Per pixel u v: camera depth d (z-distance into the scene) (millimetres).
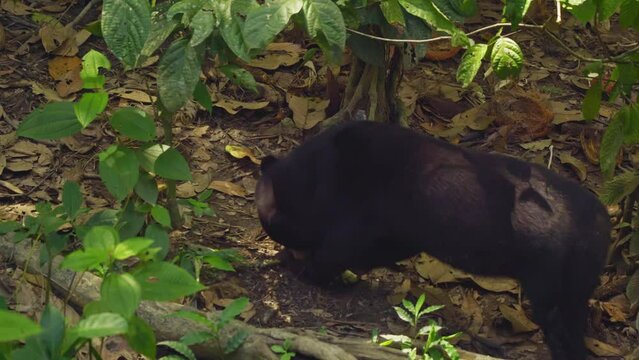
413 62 7137
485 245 5684
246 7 4852
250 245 6555
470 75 5078
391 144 6043
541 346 6043
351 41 6227
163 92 5137
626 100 5887
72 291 5242
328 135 6273
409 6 5039
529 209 5566
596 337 6188
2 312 2842
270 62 8164
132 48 4531
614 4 4957
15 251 5656
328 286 6312
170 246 6227
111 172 4879
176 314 4773
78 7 8453
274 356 5035
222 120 7691
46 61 7836
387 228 6008
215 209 6840
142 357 5203
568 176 7621
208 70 7945
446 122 7988
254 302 6039
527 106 8055
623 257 6637
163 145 5305
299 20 5082
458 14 5469
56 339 3699
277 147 7500
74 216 5188
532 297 5637
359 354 5160
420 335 5676
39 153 6969
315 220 6168
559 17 5043
